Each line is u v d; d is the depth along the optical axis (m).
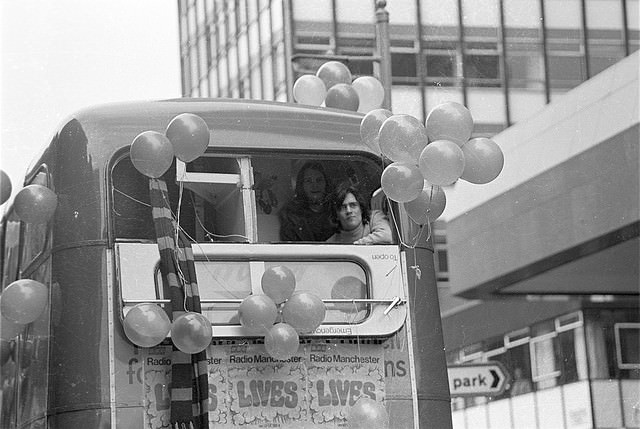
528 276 13.80
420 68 12.09
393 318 5.65
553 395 13.76
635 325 14.50
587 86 11.77
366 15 10.03
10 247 6.45
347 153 5.93
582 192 11.96
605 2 14.12
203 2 8.54
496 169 5.52
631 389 13.99
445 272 14.92
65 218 5.46
